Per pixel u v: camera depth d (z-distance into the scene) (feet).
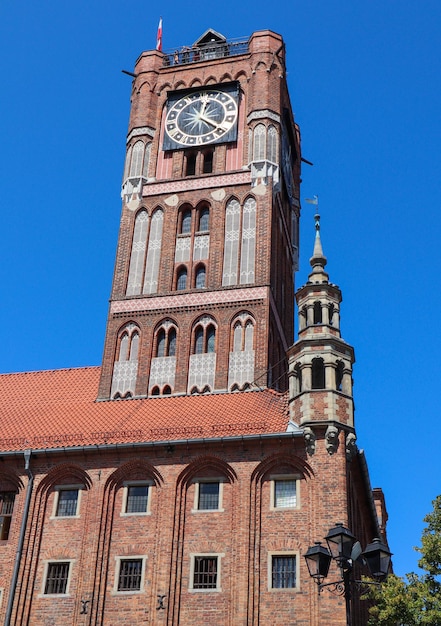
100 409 173.99
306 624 133.28
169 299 192.44
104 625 139.44
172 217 203.62
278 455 147.43
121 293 196.34
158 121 219.00
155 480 150.92
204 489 148.66
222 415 160.66
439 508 144.77
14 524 151.43
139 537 146.00
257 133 208.33
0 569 147.43
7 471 157.07
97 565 144.15
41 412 175.22
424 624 131.13
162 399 176.86
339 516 139.64
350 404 151.12
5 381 192.13
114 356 188.44
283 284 211.61
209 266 194.70
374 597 140.26
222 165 207.31
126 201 208.44
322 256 172.35
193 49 228.43
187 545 143.43
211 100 215.92
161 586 139.95
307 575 136.87
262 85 214.48
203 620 136.87
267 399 166.81
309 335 159.33
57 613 141.90
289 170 227.20
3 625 141.38
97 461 153.79
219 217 200.34
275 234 204.33
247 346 183.01
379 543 97.71
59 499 153.17
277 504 144.46
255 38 222.28
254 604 136.26
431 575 138.31
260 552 140.36
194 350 185.98
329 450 145.28
